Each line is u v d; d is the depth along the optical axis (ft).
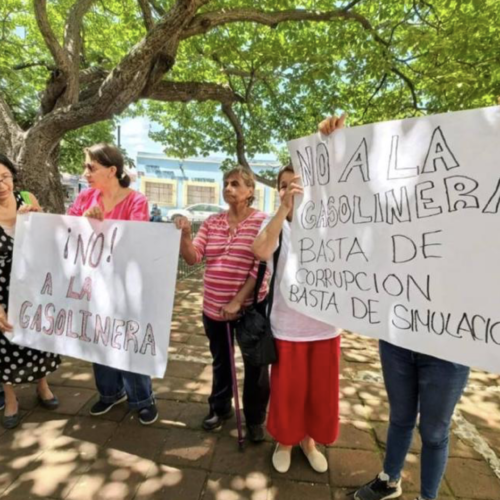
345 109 24.70
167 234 6.22
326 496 5.95
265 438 7.27
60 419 7.73
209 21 16.47
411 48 18.28
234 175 6.62
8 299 7.33
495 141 3.96
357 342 12.83
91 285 6.76
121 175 7.20
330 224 5.50
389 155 4.78
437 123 4.31
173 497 5.87
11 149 16.17
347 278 5.31
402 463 5.62
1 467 6.40
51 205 17.24
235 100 23.47
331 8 22.30
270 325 6.24
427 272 4.50
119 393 8.07
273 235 5.82
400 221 4.72
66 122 15.85
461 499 5.94
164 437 7.27
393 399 5.37
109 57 27.07
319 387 6.21
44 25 14.83
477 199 4.10
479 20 16.35
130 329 6.51
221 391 7.37
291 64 21.39
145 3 16.25
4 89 25.32
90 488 6.01
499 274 4.00
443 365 4.67
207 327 7.11
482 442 7.39
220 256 6.73
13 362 7.33
